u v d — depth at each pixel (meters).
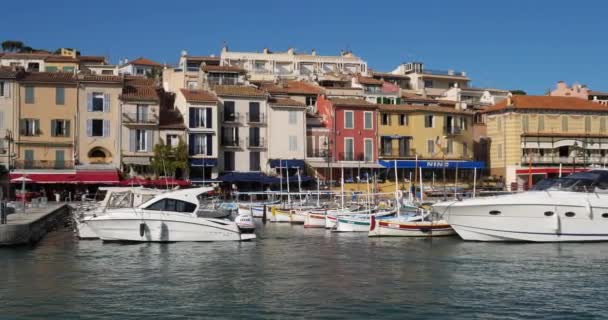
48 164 78.44
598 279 31.14
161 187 77.06
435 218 49.97
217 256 38.81
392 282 30.61
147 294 27.89
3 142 77.44
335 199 75.31
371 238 49.53
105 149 80.31
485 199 44.22
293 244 45.62
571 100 102.00
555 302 26.52
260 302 26.52
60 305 25.84
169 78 117.31
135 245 42.75
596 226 43.53
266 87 95.81
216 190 78.38
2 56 117.81
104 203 49.06
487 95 129.00
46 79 79.00
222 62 126.12
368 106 92.12
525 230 43.41
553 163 96.88
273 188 85.19
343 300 26.84
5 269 33.69
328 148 89.56
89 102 80.00
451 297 27.38
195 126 83.38
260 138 86.81
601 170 44.88
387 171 91.75
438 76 137.25
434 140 95.06
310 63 135.50
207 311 25.08
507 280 30.95
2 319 23.81
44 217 49.91
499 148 98.44
